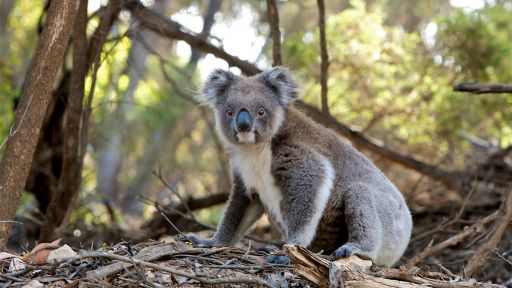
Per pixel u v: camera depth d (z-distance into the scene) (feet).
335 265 20.53
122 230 46.52
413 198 49.26
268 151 26.78
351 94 53.83
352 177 26.71
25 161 24.62
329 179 26.04
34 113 24.64
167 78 45.96
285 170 26.32
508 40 51.83
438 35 51.70
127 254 22.99
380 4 91.15
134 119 76.07
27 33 68.23
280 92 27.94
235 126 26.76
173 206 45.80
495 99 49.96
